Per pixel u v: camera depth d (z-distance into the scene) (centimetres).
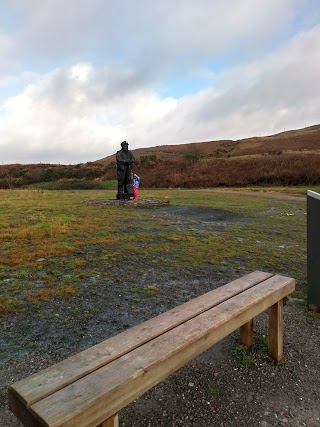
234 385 245
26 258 533
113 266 506
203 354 282
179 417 214
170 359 178
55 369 163
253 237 728
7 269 484
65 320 339
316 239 351
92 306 370
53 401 141
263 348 291
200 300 247
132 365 167
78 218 912
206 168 3416
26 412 140
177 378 251
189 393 235
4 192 1841
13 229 745
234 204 1356
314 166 2822
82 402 140
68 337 308
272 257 575
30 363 269
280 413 219
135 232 746
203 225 860
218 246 636
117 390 152
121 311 360
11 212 1006
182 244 643
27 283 434
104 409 147
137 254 571
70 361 170
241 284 278
